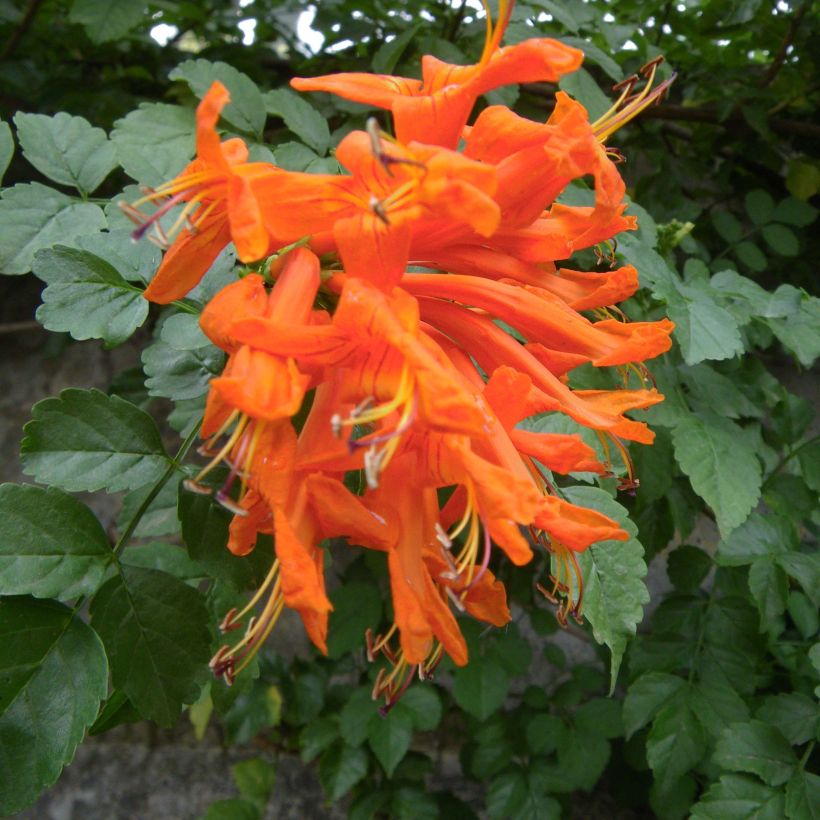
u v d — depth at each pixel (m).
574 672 0.45
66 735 0.20
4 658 0.20
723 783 0.30
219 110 0.16
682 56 0.46
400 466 0.19
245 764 0.49
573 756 0.42
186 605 0.22
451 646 0.19
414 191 0.17
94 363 0.52
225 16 0.48
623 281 0.20
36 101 0.46
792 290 0.32
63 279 0.23
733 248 0.43
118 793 0.51
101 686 0.21
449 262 0.20
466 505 0.20
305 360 0.17
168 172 0.27
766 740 0.31
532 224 0.20
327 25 0.40
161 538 0.49
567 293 0.21
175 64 0.47
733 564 0.33
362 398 0.17
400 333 0.16
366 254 0.17
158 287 0.20
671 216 0.44
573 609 0.23
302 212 0.18
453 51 0.34
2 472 0.51
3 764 0.20
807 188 0.47
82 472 0.22
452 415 0.16
